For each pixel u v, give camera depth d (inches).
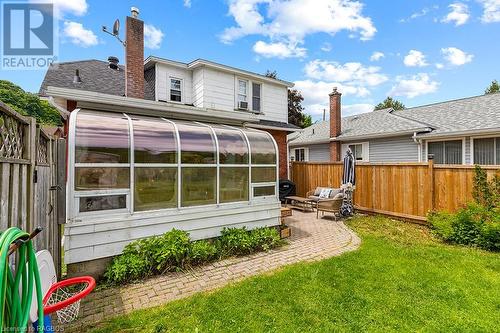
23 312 61.9
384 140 512.4
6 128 85.3
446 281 146.7
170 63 429.1
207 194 202.4
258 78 493.7
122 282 150.6
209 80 441.1
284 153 485.7
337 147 604.1
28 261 65.5
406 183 299.3
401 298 129.3
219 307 122.9
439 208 267.6
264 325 109.4
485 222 208.2
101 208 158.2
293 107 1021.2
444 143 425.7
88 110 193.9
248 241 201.2
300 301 127.5
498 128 350.6
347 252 197.8
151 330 107.0
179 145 188.4
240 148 222.8
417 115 541.3
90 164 154.6
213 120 275.7
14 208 89.1
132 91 356.5
